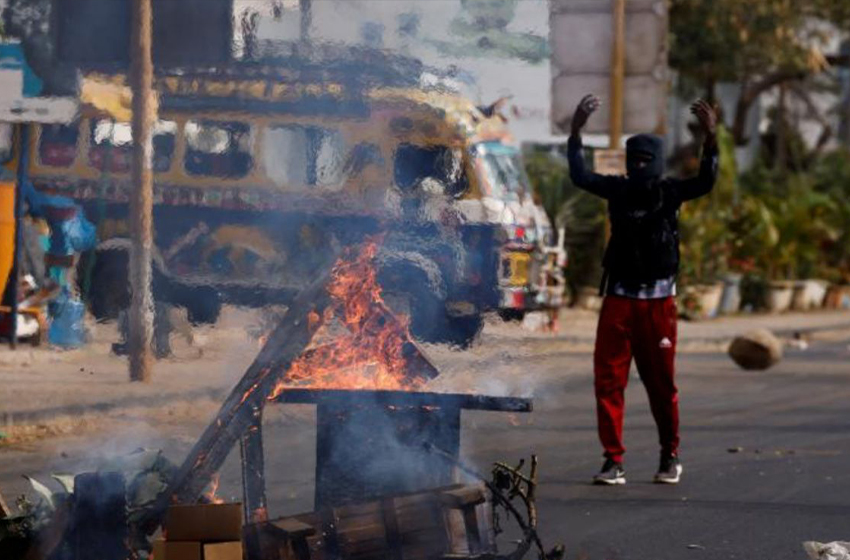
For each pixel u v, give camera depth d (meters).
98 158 22.20
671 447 15.15
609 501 14.16
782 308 42.19
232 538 8.76
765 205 44.91
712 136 14.74
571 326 31.52
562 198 35.59
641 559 11.85
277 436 16.02
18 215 21.59
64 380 18.70
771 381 25.11
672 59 45.56
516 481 9.80
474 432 17.88
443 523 9.46
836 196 49.31
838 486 15.17
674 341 14.97
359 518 9.35
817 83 55.00
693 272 38.03
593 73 26.11
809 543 11.74
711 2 44.34
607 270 15.03
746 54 45.50
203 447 9.36
